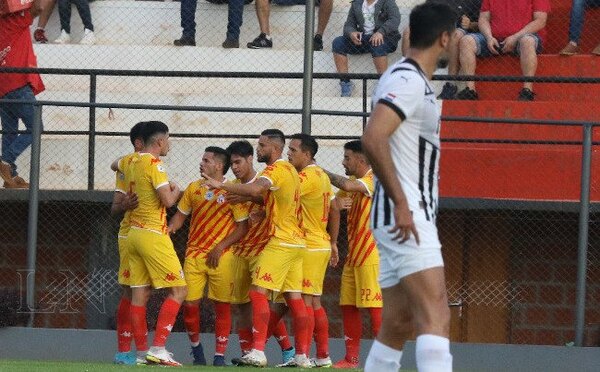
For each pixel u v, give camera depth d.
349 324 36.59
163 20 52.69
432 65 19.45
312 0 40.69
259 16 50.75
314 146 36.12
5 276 43.03
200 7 52.06
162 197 34.25
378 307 36.12
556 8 49.34
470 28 48.50
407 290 18.72
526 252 42.34
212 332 40.03
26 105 42.41
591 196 42.72
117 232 43.03
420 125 18.92
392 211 18.92
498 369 39.00
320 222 36.19
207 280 36.88
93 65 50.91
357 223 36.12
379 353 19.73
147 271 35.03
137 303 35.06
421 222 18.75
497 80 42.06
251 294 34.88
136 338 35.09
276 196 34.69
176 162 46.31
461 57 47.12
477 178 43.53
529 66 46.19
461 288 42.59
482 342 42.53
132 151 46.81
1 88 43.00
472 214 42.56
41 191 41.78
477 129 45.19
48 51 50.94
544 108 45.16
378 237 19.12
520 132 44.62
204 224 36.28
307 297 36.12
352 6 49.16
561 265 42.12
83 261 42.94
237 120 48.12
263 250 35.00
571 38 47.25
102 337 39.28
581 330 39.31
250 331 36.91
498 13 47.38
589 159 39.59
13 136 43.06
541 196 43.22
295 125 48.00
